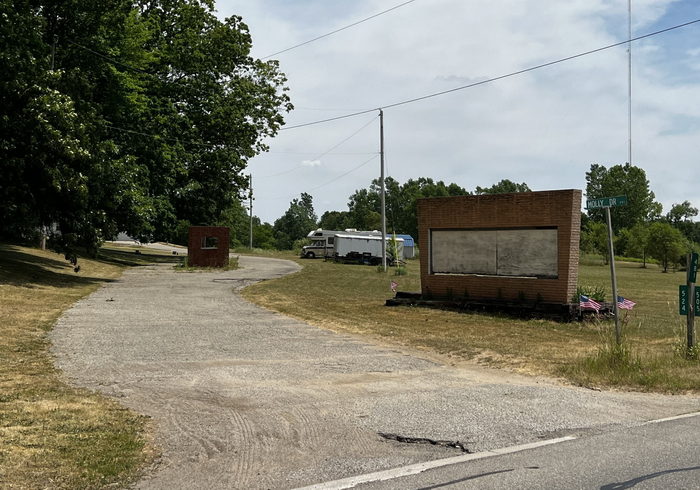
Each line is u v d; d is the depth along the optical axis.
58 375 9.20
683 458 5.67
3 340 11.75
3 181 22.75
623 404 8.04
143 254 56.75
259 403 7.91
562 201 18.34
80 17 29.14
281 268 44.09
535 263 19.03
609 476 5.17
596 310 18.17
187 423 6.95
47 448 5.81
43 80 23.42
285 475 5.32
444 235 21.11
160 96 44.12
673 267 75.69
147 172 39.34
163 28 45.03
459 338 14.00
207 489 4.99
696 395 8.66
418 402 8.01
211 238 41.06
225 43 46.22
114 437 6.27
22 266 26.62
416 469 5.44
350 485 5.03
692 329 11.55
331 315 18.09
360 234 63.34
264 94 49.12
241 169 49.38
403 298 21.81
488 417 7.27
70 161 23.48
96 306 18.19
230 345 12.40
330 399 8.14
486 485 4.99
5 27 22.72
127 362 10.41
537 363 10.91
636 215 120.81
